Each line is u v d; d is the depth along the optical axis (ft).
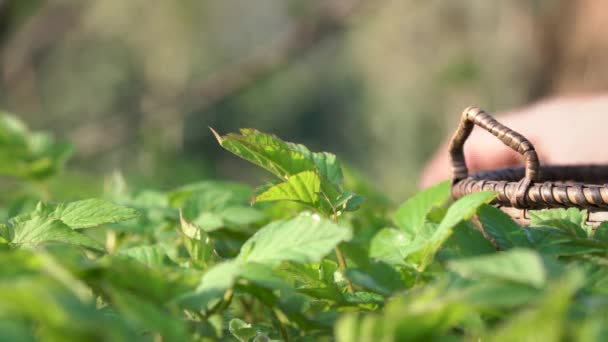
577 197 4.86
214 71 87.97
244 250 3.62
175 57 86.38
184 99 41.27
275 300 3.66
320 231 3.50
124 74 86.53
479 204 3.92
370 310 3.87
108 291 2.95
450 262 2.63
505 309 2.78
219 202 6.91
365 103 94.58
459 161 5.92
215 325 3.55
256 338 3.74
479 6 51.83
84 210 4.73
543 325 2.28
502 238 4.14
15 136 9.29
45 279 2.61
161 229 6.74
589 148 13.17
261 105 98.99
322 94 103.19
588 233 4.57
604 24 17.33
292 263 4.29
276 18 92.22
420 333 2.56
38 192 9.52
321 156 5.07
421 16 58.29
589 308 2.74
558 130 13.71
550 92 18.74
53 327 2.29
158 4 83.25
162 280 3.25
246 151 4.61
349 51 91.50
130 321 2.81
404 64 65.05
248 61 39.55
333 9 36.94
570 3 18.22
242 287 3.64
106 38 82.64
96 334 2.27
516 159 12.36
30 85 39.19
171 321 2.76
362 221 7.41
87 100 85.15
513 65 46.65
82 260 3.57
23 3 32.89
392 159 80.38
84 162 42.16
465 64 50.34
